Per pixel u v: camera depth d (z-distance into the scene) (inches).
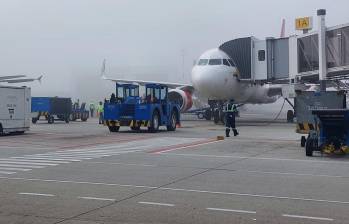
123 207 306.0
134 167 500.4
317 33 1174.3
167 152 655.8
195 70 1369.3
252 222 268.5
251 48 1358.3
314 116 626.8
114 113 1066.7
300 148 714.2
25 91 1040.8
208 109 1761.8
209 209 300.8
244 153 644.7
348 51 1073.5
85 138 906.7
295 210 298.4
